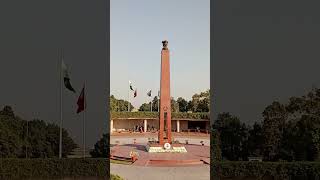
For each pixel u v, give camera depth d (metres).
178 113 60.38
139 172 23.69
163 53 33.75
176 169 25.06
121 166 26.27
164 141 34.62
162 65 33.81
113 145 39.50
